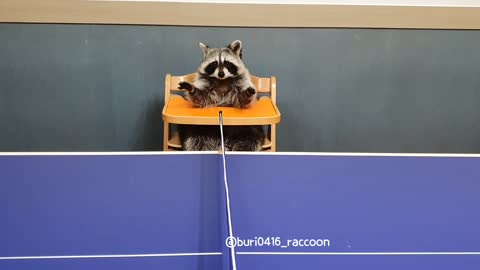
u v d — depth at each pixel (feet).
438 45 8.53
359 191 4.10
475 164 4.64
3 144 8.60
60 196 3.92
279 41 8.36
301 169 4.47
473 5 8.28
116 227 3.54
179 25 8.16
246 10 8.14
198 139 6.63
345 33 8.38
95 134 8.68
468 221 3.72
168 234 3.47
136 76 8.39
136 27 8.16
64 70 8.31
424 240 3.47
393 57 8.54
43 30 8.08
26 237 3.42
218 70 6.51
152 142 8.76
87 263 3.16
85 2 7.93
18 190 3.98
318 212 3.77
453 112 8.90
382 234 3.52
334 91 8.66
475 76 8.73
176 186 4.10
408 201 3.97
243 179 4.25
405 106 8.82
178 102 7.15
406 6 8.23
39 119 8.53
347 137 8.93
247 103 6.72
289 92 8.63
